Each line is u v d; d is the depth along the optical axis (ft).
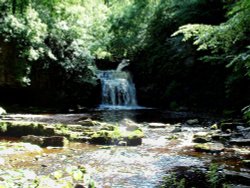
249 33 45.09
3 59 69.41
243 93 70.54
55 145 36.52
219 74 77.66
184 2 89.04
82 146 36.94
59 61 81.46
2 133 41.19
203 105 80.53
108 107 87.45
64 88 84.64
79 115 67.00
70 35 83.56
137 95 94.94
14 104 79.71
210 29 40.22
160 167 28.89
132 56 100.63
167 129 49.44
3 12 68.69
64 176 25.07
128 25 102.53
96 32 111.14
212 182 24.67
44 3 77.82
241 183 24.40
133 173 27.02
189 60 82.53
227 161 30.73
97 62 110.11
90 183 23.35
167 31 92.02
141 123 56.65
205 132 45.78
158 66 89.66
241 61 34.94
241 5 31.32
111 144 38.09
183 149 35.86
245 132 43.98
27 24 69.10
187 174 26.71
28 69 72.43
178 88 85.30
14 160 29.89
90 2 99.86
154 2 99.76
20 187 20.95
